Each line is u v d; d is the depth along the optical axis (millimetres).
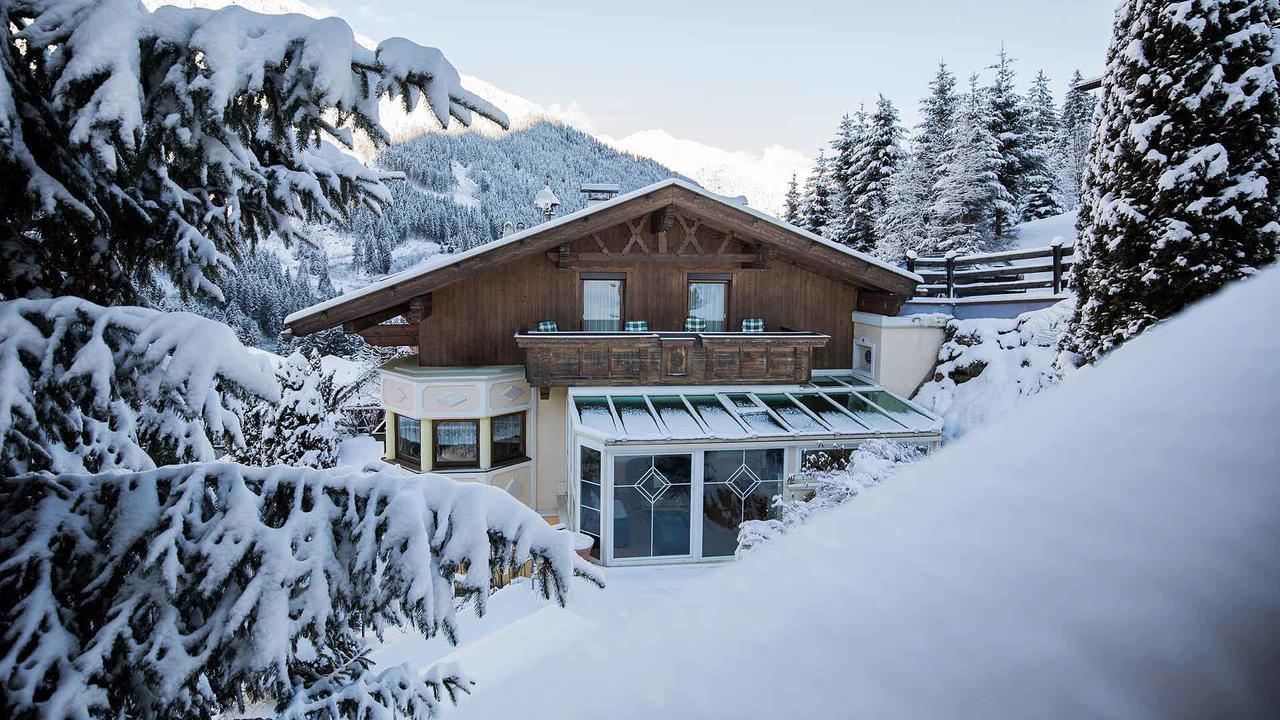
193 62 3246
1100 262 9539
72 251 3824
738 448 11305
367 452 20375
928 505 297
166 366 3150
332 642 3350
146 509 3205
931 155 34781
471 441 12914
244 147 3969
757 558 339
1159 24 8914
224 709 3219
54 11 3125
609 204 12734
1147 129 8945
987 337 12891
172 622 3049
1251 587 188
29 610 2939
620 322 13836
